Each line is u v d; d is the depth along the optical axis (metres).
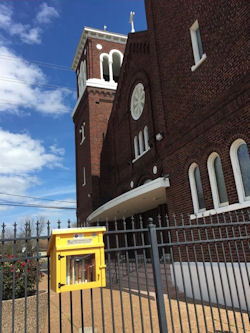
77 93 30.14
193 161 9.97
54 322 6.97
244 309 7.09
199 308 7.42
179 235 10.29
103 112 24.53
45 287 12.80
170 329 5.77
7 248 6.80
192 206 9.95
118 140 20.67
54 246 3.94
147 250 17.31
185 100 10.62
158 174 14.13
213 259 8.61
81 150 26.31
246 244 7.51
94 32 27.00
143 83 16.41
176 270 10.18
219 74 8.90
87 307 8.50
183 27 11.16
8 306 5.22
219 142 8.73
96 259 3.98
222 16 8.89
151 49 13.52
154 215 17.00
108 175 22.91
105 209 17.08
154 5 13.60
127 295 9.73
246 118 7.74
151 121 15.08
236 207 7.93
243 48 7.97
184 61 10.92
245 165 8.00
